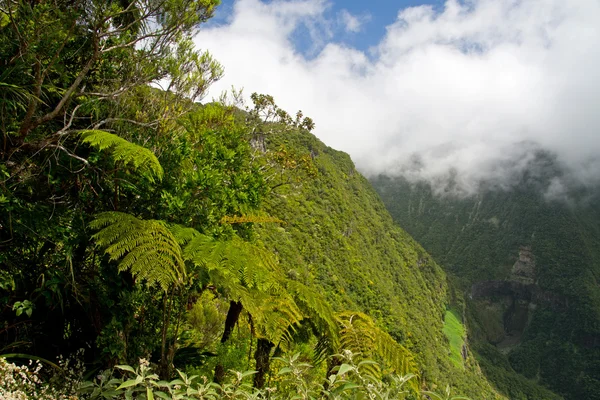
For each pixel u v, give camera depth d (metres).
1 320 2.98
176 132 3.96
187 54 3.67
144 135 3.69
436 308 124.25
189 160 3.89
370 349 4.16
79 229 3.12
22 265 3.12
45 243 3.19
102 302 3.04
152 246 2.67
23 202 2.97
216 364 4.24
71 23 3.01
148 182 3.31
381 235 109.06
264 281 3.35
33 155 2.84
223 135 4.52
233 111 5.80
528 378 181.38
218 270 3.06
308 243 57.41
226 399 1.97
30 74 3.05
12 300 3.03
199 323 6.24
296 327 4.77
